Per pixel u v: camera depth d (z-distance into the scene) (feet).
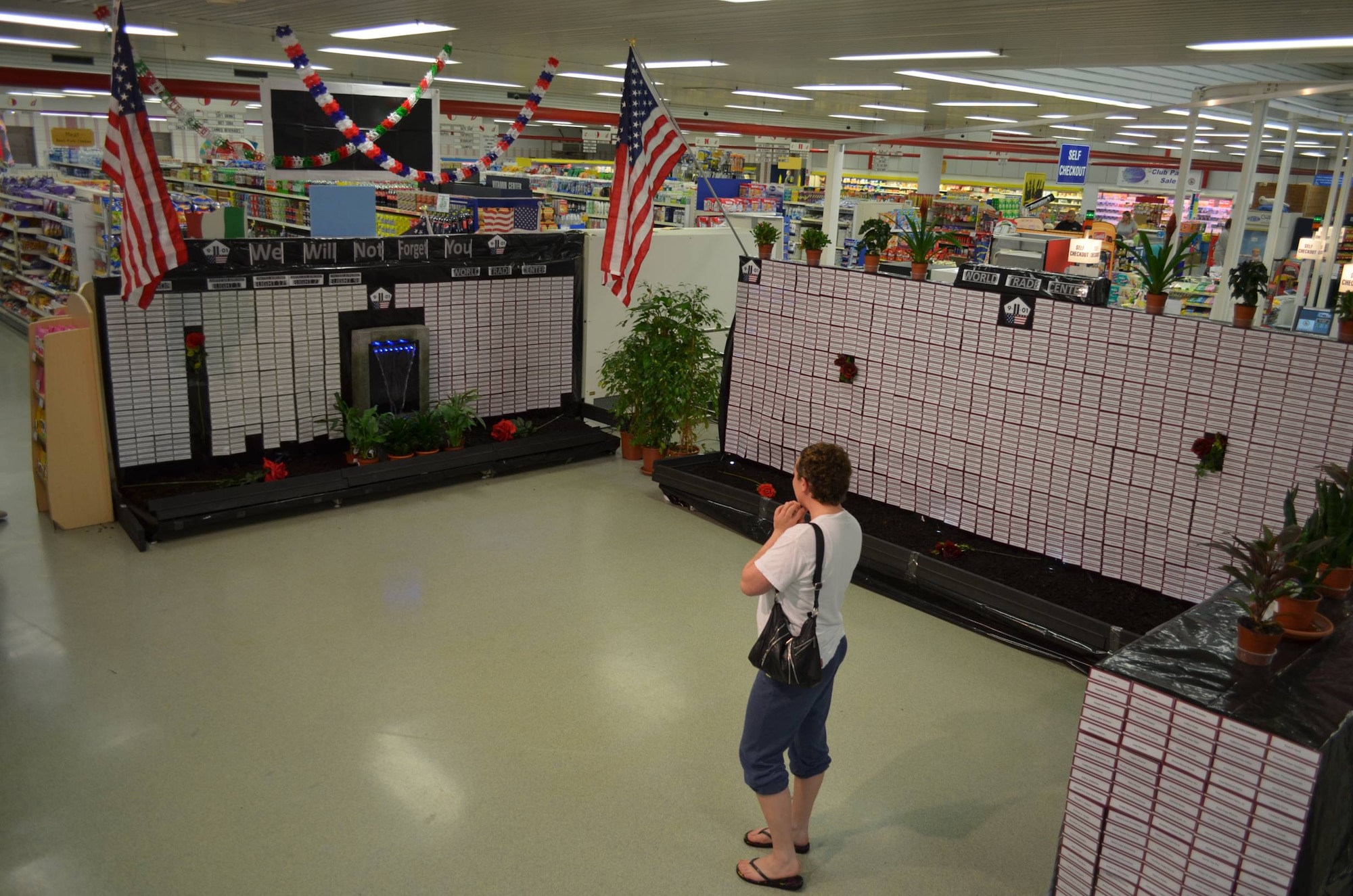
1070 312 16.14
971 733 12.87
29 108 81.61
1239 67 38.81
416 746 12.09
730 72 41.37
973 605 15.78
